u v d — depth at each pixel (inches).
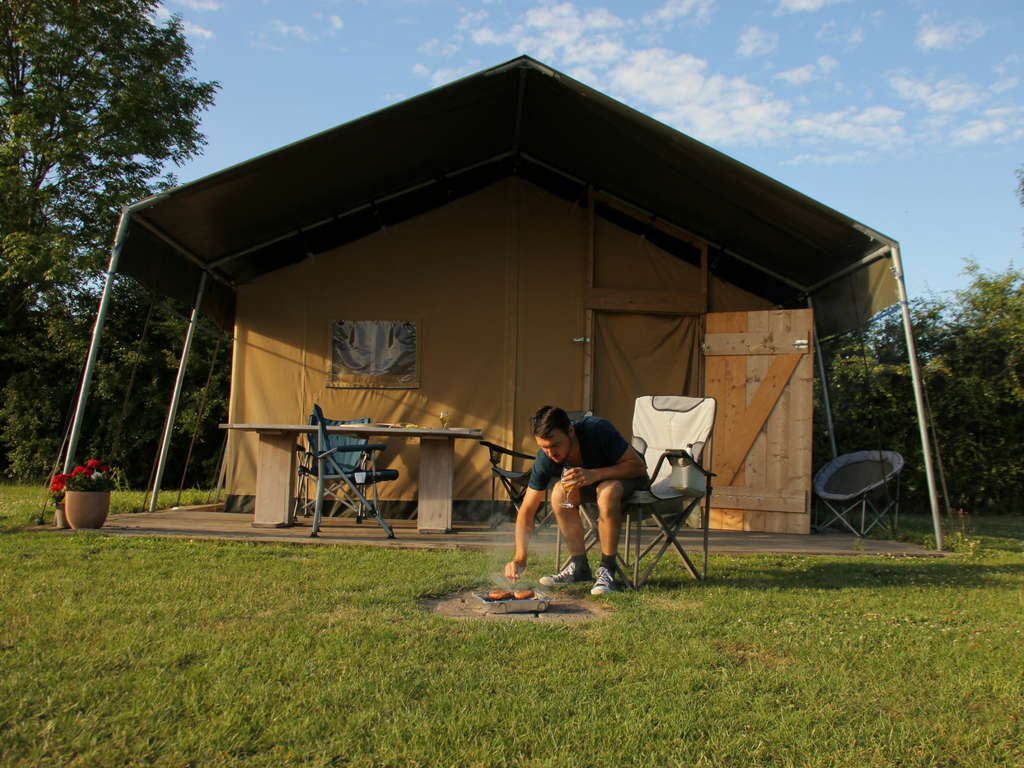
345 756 58.5
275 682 73.2
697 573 136.6
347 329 254.4
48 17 478.0
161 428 452.4
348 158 212.2
